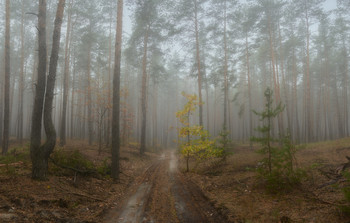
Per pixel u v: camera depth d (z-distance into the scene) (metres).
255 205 6.31
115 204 6.93
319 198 6.05
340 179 6.88
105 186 8.69
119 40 11.11
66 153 9.55
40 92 7.50
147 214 6.08
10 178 6.48
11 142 21.38
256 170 7.84
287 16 20.69
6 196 5.37
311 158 10.77
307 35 20.64
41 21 7.84
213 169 12.09
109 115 18.77
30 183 6.50
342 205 4.98
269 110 8.11
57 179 7.52
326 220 4.75
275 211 5.62
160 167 15.20
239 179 9.34
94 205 6.47
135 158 17.66
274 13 20.17
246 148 20.06
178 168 14.67
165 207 6.70
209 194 7.94
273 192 7.24
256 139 8.02
